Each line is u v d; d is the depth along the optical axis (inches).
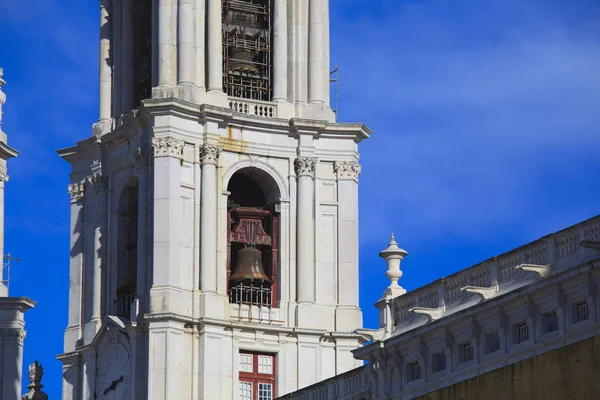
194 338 4704.7
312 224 4867.1
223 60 4931.1
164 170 4746.6
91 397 4857.3
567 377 3484.3
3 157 5118.1
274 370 4768.7
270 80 4943.4
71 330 4958.2
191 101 4805.6
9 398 4980.3
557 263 3567.9
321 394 4229.8
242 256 4817.9
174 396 4640.8
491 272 3722.9
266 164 4857.3
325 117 4921.3
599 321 3442.4
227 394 4699.8
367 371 4050.2
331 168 4911.4
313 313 4813.0
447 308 3836.1
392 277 4023.1
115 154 4945.9
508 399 3607.3
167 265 4699.8
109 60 5039.4
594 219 3506.4
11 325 5012.3
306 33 4965.6
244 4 4982.8
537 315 3570.4
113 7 5059.1
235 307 4773.6
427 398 3828.7
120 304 4874.5
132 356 4714.6
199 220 4768.7
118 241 4913.9
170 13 4859.7
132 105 4990.2
